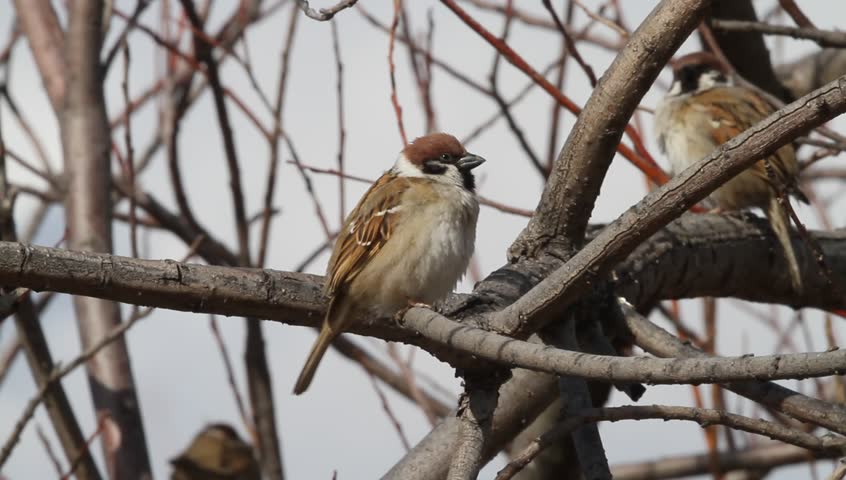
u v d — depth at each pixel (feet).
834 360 17.13
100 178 41.42
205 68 40.65
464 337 21.45
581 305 28.94
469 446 23.44
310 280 25.48
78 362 31.55
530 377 28.84
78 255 22.56
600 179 27.63
